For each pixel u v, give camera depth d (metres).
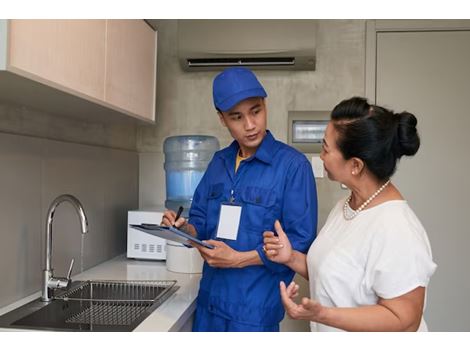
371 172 1.28
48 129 2.00
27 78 1.25
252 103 1.60
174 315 1.59
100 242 2.44
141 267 2.36
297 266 1.55
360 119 1.24
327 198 2.87
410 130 1.25
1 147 1.62
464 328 2.83
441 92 2.85
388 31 2.87
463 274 2.84
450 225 2.85
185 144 2.73
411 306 1.15
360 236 1.26
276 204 1.64
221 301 1.67
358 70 2.88
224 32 2.67
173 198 2.68
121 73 1.91
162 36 2.99
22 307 1.64
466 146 2.84
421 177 2.87
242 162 1.71
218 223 1.70
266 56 2.68
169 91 2.99
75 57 1.51
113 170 2.60
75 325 1.66
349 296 1.27
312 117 2.86
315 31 2.62
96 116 2.10
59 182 2.01
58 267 2.02
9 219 1.67
